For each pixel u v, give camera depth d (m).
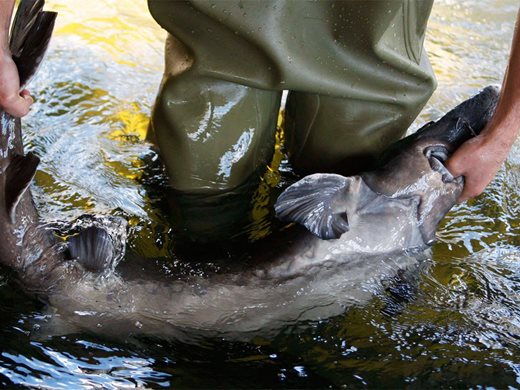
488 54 2.17
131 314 1.43
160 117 1.59
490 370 1.38
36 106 1.84
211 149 1.60
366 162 1.64
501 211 1.68
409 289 1.51
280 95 1.65
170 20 1.46
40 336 1.39
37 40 1.36
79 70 1.97
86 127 1.80
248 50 1.48
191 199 1.64
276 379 1.37
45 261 1.45
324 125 1.61
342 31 1.48
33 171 1.39
